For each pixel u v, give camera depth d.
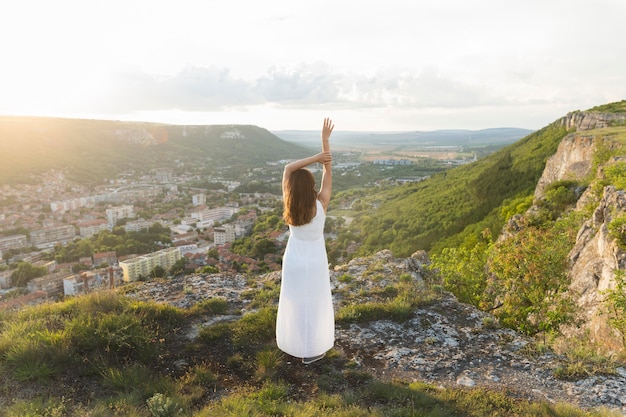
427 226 54.72
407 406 3.64
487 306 9.84
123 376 3.94
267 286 7.41
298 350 3.78
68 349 4.21
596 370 4.42
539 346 5.07
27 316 5.16
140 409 3.41
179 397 3.63
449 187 76.00
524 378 4.39
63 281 61.66
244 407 3.43
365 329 5.62
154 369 4.30
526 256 9.24
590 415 3.52
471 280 11.35
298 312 3.73
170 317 5.51
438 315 6.18
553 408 3.63
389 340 5.32
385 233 58.34
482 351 5.05
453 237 43.72
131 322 4.82
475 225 43.09
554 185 25.97
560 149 35.84
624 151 22.80
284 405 3.56
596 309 8.91
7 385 3.71
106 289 5.92
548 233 10.20
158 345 4.79
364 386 4.14
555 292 8.69
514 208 37.06
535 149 63.31
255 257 69.88
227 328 5.27
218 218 136.00
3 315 5.24
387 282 7.96
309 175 3.42
